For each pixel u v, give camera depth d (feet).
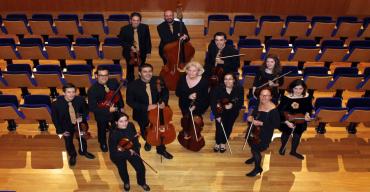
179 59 20.51
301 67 25.32
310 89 21.77
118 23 27.30
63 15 28.76
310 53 23.71
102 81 16.33
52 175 17.74
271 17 28.76
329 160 18.78
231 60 19.12
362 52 23.94
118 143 14.62
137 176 16.30
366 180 17.84
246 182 17.49
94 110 16.63
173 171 17.94
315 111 18.76
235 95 16.61
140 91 16.51
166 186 17.22
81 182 17.39
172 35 21.54
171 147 19.21
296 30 27.71
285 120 17.13
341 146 19.63
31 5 34.63
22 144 19.38
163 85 16.84
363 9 35.24
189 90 17.06
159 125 16.74
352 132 20.42
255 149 16.53
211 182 17.47
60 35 28.48
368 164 18.66
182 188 17.16
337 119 18.98
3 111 18.42
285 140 18.26
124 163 15.72
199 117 17.52
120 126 14.30
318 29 27.66
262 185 17.39
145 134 17.85
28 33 27.91
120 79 20.89
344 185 17.57
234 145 19.42
